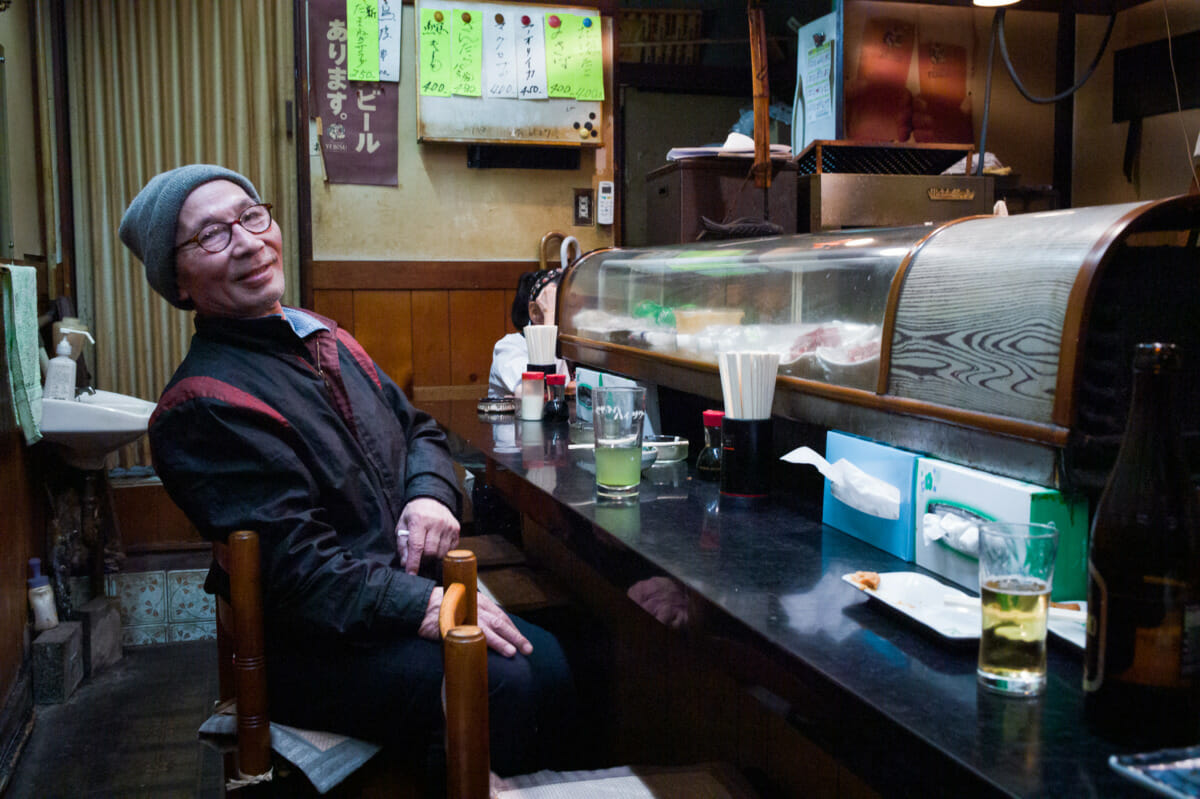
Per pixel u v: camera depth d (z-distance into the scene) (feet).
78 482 12.38
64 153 13.15
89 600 12.62
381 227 13.91
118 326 13.69
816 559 4.34
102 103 13.34
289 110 13.88
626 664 7.23
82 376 12.42
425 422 7.09
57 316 12.78
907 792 2.70
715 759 5.92
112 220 13.51
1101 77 15.15
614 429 5.54
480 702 3.29
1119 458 2.78
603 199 14.73
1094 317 3.62
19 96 12.03
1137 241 3.66
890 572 4.10
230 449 5.31
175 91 13.52
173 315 13.85
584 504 5.47
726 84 17.51
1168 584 2.59
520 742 5.31
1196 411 3.75
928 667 3.12
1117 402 3.63
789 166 12.73
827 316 5.40
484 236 14.33
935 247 4.68
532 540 9.44
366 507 5.95
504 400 9.69
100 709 10.96
